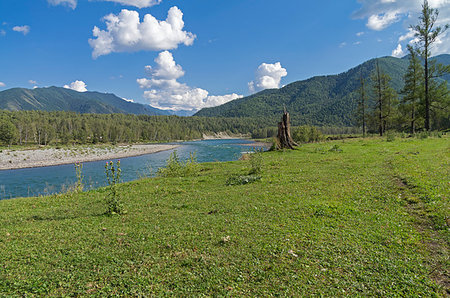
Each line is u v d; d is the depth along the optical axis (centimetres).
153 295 511
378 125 6956
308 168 1934
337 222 844
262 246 700
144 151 8419
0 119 12288
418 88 5444
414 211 910
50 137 13150
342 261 610
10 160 5462
